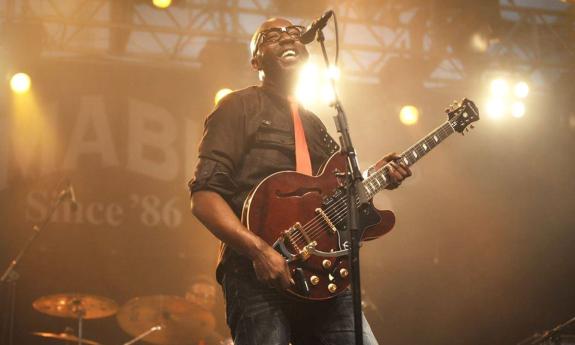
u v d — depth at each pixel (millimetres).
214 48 9742
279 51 3199
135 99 9578
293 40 3229
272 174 2838
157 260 9352
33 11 9500
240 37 9883
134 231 9266
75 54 9609
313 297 2713
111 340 9461
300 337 2896
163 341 8148
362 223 2959
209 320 7859
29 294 9086
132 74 9648
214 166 2797
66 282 9148
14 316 9039
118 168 9328
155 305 7637
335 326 2799
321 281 2744
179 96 9703
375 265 10117
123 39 9680
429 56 10375
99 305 7605
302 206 2812
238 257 2787
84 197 9172
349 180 2842
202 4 9836
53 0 9516
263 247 2631
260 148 2945
